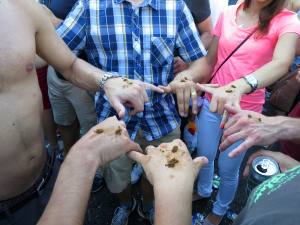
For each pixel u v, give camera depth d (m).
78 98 0.96
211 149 0.90
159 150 0.50
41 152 0.58
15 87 0.50
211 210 1.01
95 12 0.66
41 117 0.57
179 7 0.69
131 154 0.50
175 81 0.72
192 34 0.73
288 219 0.23
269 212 0.24
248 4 0.77
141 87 0.63
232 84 0.66
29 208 0.58
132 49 0.69
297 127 0.55
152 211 0.96
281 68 0.68
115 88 0.62
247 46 0.76
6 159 0.51
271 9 0.71
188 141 1.12
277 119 0.56
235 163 0.82
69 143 1.15
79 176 0.43
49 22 0.57
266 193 0.28
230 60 0.79
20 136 0.52
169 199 0.41
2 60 0.47
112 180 0.86
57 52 0.60
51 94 1.02
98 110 0.78
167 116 0.79
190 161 0.48
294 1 1.12
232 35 0.79
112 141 0.48
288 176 0.28
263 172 0.49
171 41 0.70
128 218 1.01
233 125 0.55
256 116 0.56
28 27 0.51
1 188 0.53
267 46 0.74
